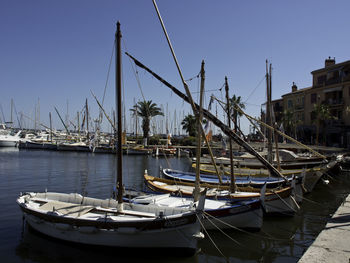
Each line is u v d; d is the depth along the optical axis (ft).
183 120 257.96
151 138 258.78
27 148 255.29
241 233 45.62
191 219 35.91
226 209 43.88
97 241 37.04
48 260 35.12
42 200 46.14
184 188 60.49
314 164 92.68
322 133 164.35
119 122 41.16
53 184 88.43
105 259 35.68
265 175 80.84
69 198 47.55
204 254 38.63
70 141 281.54
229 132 53.83
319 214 58.59
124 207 43.55
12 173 110.73
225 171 86.53
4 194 72.13
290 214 54.65
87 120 249.75
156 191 59.57
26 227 46.03
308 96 179.52
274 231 47.96
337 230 36.52
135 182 97.25
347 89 152.97
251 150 55.47
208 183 70.23
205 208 44.83
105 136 306.76
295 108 190.80
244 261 36.83
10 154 204.54
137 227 35.22
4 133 287.28
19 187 82.48
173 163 168.86
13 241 40.47
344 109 154.71
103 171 121.70
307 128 171.94
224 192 56.44
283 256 38.40
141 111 233.96
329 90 162.71
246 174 82.84
